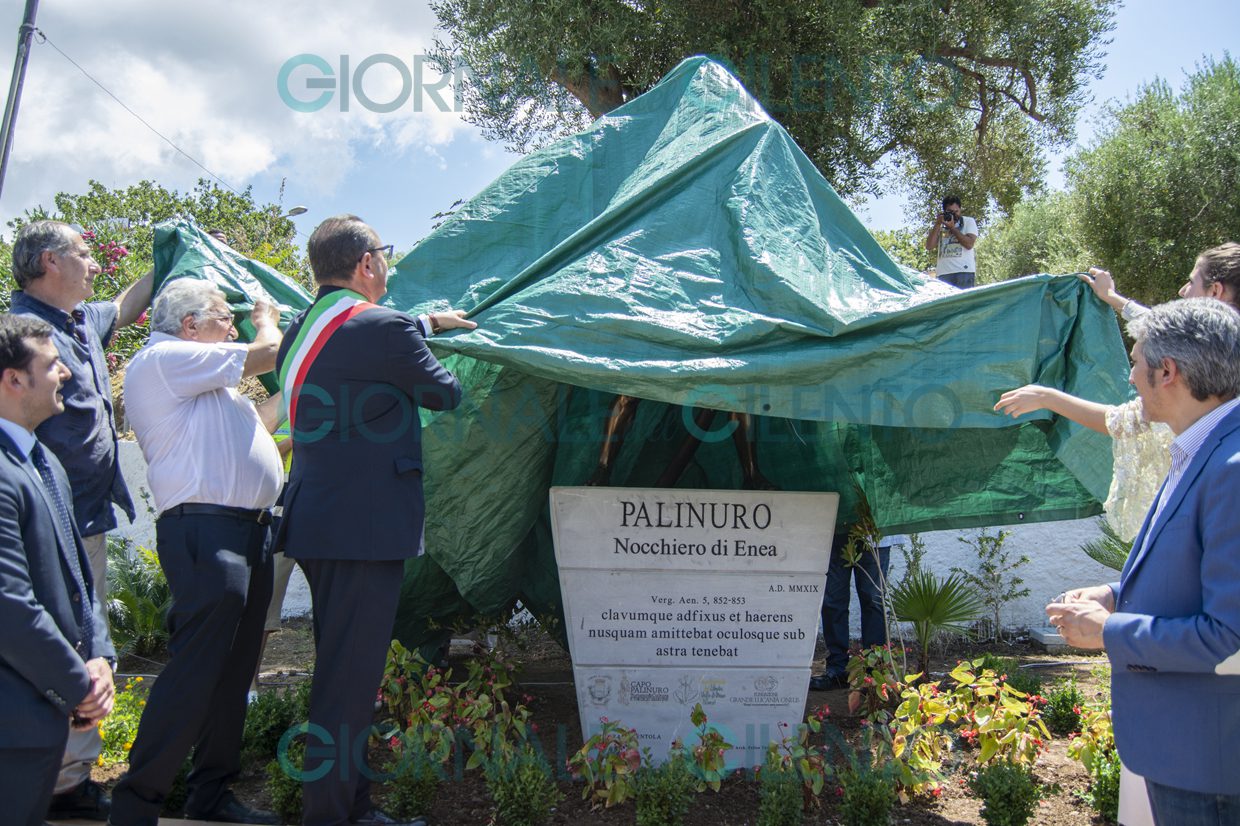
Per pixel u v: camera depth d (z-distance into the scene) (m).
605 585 4.72
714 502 4.74
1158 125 14.20
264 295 5.40
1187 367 2.62
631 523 4.72
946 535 8.11
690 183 4.86
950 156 14.75
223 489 3.83
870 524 5.32
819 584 4.76
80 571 3.29
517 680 6.50
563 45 11.94
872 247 5.07
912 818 4.17
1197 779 2.54
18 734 2.82
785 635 4.75
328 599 3.71
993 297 4.17
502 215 5.07
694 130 5.20
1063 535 8.12
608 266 4.44
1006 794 4.04
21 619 2.77
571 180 5.26
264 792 4.46
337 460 3.70
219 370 3.86
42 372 3.13
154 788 3.67
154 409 3.84
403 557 3.72
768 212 4.70
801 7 12.03
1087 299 4.18
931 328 4.16
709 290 4.41
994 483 5.32
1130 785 3.02
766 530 4.75
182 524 3.78
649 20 12.38
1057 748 5.02
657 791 4.00
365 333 3.73
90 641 3.21
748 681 4.73
